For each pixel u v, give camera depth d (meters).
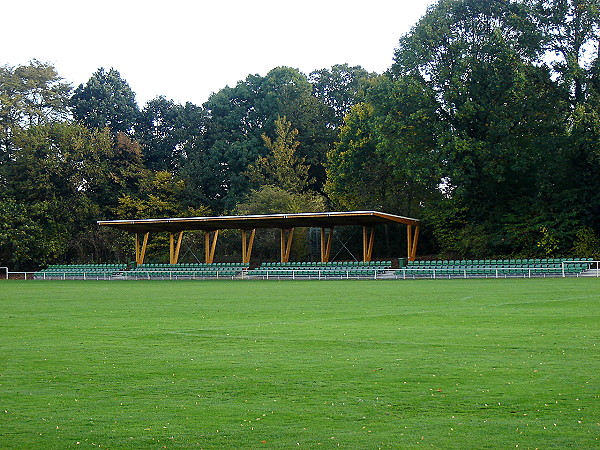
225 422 11.84
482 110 59.41
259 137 96.56
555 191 61.56
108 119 102.50
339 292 40.22
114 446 10.72
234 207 88.31
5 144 89.12
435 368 15.63
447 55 63.47
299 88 95.50
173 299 37.59
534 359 16.36
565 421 11.40
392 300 33.31
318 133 93.12
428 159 60.50
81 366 16.95
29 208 81.81
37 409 12.90
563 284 40.78
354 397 13.30
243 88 101.62
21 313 30.77
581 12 59.69
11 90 90.81
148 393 14.02
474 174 59.84
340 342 19.77
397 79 67.38
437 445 10.41
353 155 73.62
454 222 65.75
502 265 55.44
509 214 62.09
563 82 58.78
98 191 89.31
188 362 17.22
